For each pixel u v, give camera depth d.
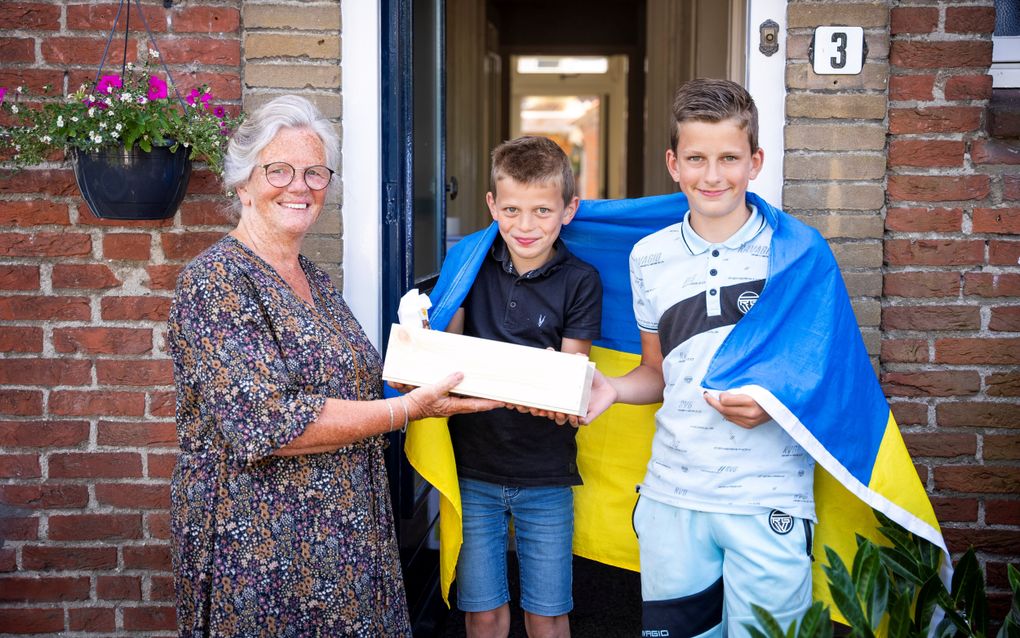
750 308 2.06
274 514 1.83
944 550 2.20
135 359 2.77
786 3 2.65
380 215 2.78
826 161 2.67
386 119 2.76
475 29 6.34
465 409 2.00
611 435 2.57
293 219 1.94
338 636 1.88
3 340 2.76
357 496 1.92
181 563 1.86
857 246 2.69
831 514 2.33
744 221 2.10
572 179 2.28
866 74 2.65
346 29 2.70
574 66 9.70
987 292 2.72
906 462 2.19
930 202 2.71
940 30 2.68
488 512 2.42
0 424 2.78
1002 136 2.68
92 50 2.71
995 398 2.75
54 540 2.81
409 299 2.07
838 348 2.11
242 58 2.71
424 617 3.11
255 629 1.82
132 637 2.83
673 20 5.75
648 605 2.18
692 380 2.09
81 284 2.75
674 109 2.04
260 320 1.83
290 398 1.80
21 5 2.69
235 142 1.95
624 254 2.47
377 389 2.06
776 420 2.00
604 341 2.58
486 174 6.88
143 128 2.36
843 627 2.78
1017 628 2.06
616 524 2.58
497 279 2.36
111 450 2.79
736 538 2.03
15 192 2.72
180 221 2.75
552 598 2.42
